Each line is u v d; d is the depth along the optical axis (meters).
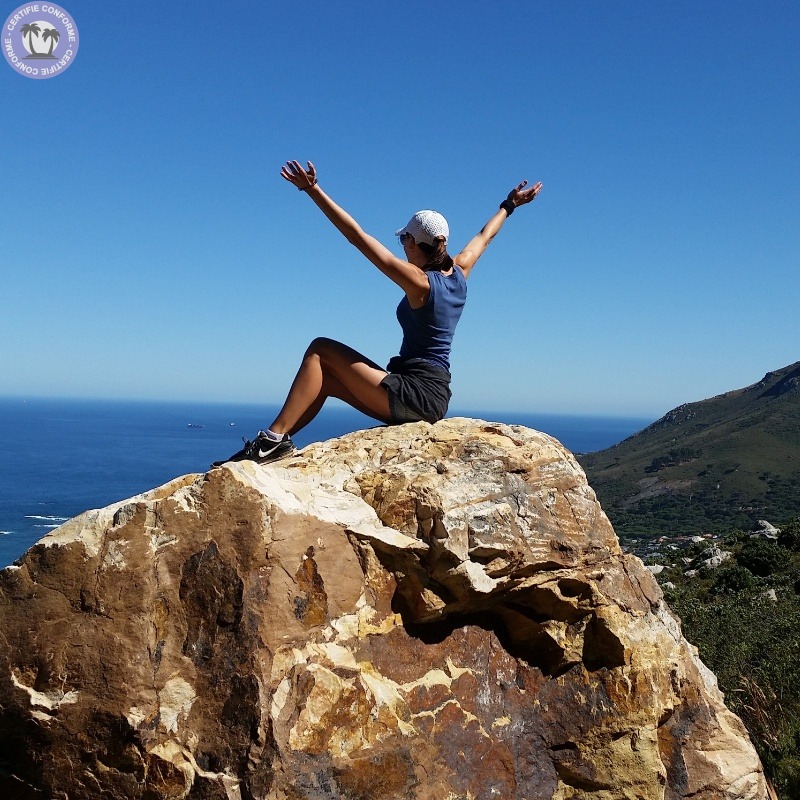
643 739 4.62
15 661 3.99
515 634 4.84
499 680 4.71
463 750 4.40
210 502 4.06
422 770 4.19
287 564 4.05
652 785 4.58
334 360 5.05
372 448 4.91
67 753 3.90
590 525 4.80
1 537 68.75
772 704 7.51
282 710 3.82
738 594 17.20
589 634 4.77
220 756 3.79
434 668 4.50
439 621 4.61
